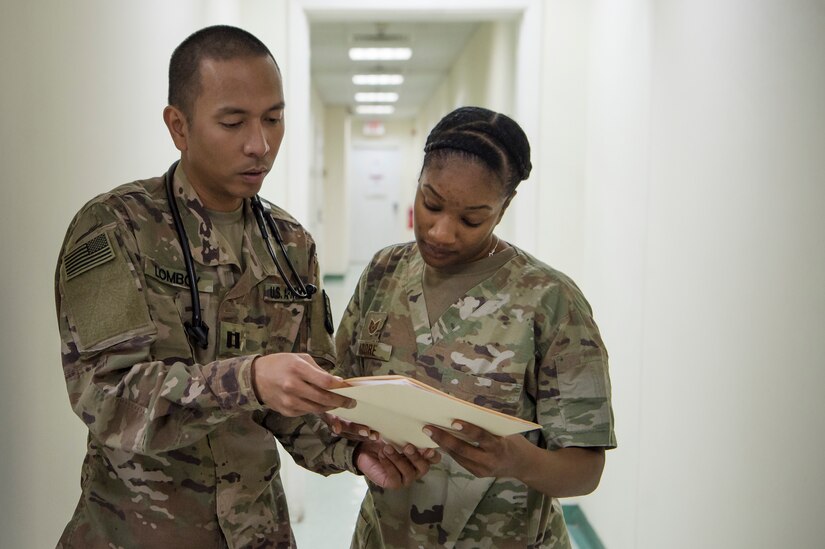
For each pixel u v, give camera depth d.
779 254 1.40
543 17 2.72
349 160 12.73
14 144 1.14
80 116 1.42
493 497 1.01
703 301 1.76
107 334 0.85
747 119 1.54
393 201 13.54
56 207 1.31
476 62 5.43
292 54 2.74
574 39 2.73
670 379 1.96
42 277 1.25
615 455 2.46
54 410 1.32
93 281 0.87
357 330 1.17
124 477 0.96
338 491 3.20
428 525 1.03
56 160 1.30
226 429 1.01
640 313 2.21
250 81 0.91
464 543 1.02
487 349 1.01
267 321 1.07
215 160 0.94
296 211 2.81
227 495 1.01
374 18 2.81
